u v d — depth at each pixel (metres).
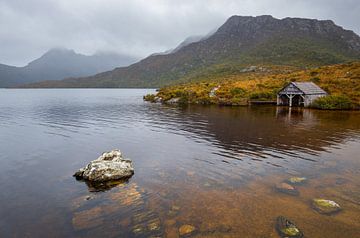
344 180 15.70
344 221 10.89
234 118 44.62
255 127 35.03
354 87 73.44
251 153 22.17
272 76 124.06
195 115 49.97
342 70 99.75
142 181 15.95
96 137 30.12
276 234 9.98
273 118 43.97
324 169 17.81
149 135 30.97
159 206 12.53
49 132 33.50
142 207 12.47
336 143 25.42
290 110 57.22
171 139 28.53
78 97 132.50
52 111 60.44
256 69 198.38
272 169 17.94
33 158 21.73
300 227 10.45
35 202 13.40
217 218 11.26
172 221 11.09
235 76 173.75
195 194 13.88
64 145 26.30
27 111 60.53
